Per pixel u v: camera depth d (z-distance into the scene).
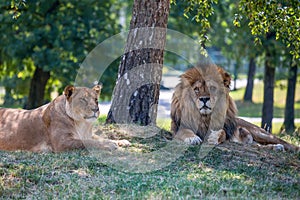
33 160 10.69
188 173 10.32
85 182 9.62
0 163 10.22
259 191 9.42
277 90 52.41
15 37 26.34
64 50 26.38
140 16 13.66
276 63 24.77
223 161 11.20
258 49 24.44
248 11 12.83
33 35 25.91
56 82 31.64
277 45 23.47
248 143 13.73
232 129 13.19
